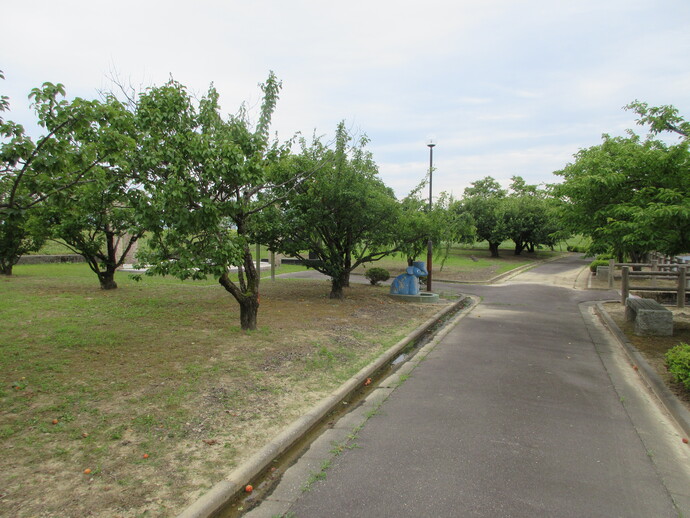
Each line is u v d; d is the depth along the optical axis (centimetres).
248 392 523
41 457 356
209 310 994
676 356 561
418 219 1289
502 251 4800
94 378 534
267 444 397
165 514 293
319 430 455
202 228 622
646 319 885
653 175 771
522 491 339
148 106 656
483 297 1575
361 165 1139
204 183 651
